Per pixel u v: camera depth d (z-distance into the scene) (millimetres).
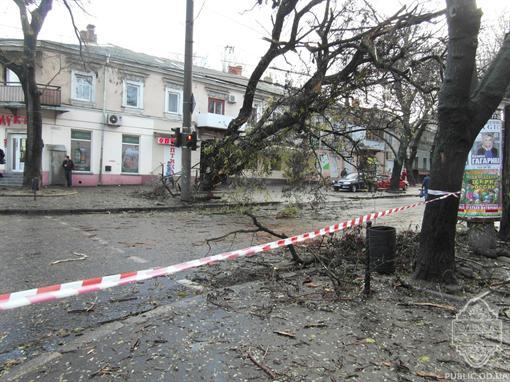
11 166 22391
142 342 3477
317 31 10258
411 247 6176
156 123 26672
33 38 16906
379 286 4988
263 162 8852
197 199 16328
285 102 10141
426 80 10047
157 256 7156
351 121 10250
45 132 22297
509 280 5211
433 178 4871
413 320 3979
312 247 6949
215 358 3199
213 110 29781
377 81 9539
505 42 4738
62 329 3961
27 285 5277
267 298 4578
